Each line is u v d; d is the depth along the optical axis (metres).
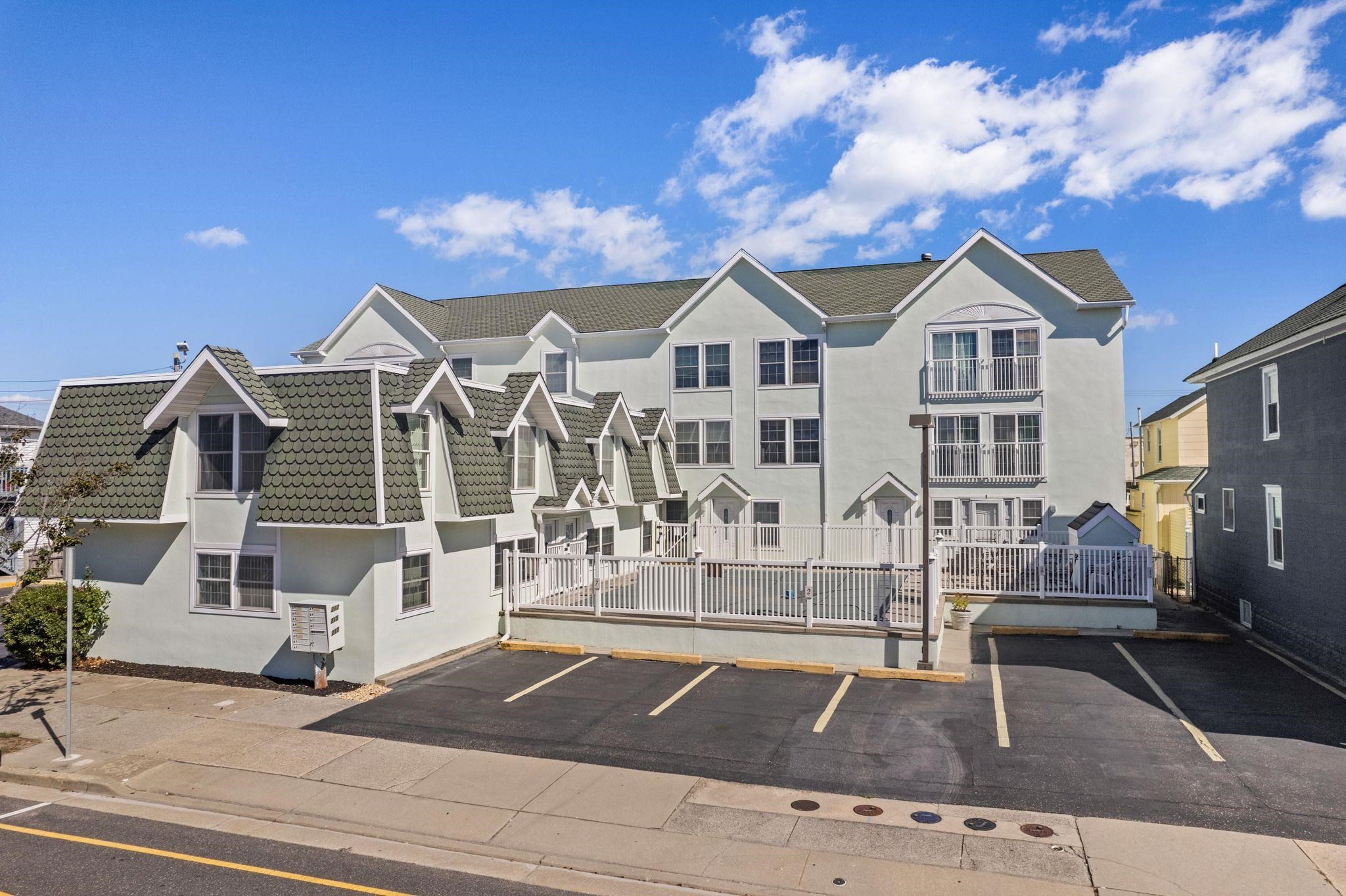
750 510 30.66
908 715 13.12
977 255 28.59
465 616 17.62
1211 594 23.38
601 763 11.13
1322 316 15.84
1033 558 20.41
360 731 12.50
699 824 9.26
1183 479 31.05
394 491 14.77
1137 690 14.50
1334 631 15.53
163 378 16.83
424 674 15.73
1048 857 8.30
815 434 30.23
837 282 32.81
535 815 9.57
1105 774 10.56
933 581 17.20
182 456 16.39
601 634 17.83
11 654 17.11
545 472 20.92
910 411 29.06
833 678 15.44
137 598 16.73
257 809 9.88
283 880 8.14
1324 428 15.96
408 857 8.67
